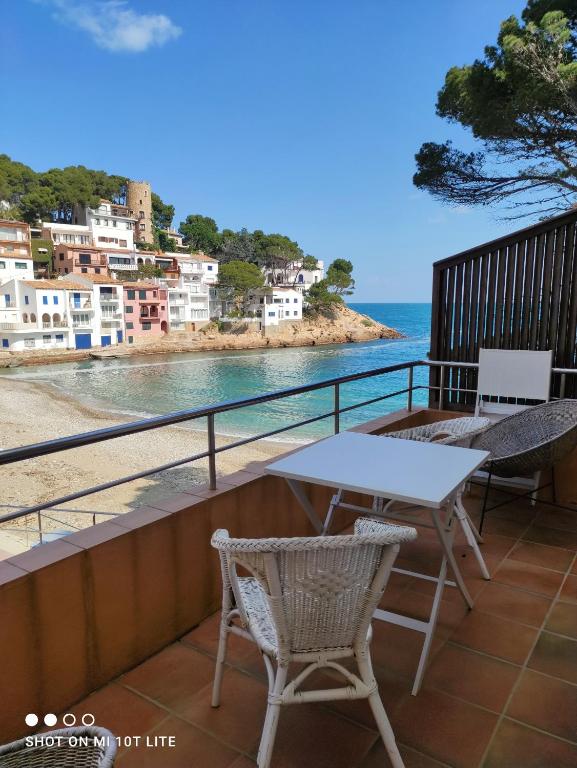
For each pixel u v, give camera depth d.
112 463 17.44
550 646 2.02
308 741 1.55
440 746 1.52
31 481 15.44
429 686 1.79
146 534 1.92
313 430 22.42
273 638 1.38
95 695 1.77
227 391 33.31
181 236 90.81
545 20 7.03
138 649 1.93
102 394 32.00
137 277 57.31
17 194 67.94
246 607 1.55
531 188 8.25
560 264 3.79
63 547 1.72
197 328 59.06
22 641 1.54
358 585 1.25
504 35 7.71
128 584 1.87
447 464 1.98
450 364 4.09
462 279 4.22
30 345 44.91
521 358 3.72
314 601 1.23
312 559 1.19
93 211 67.75
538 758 1.47
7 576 1.52
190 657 1.98
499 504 3.49
